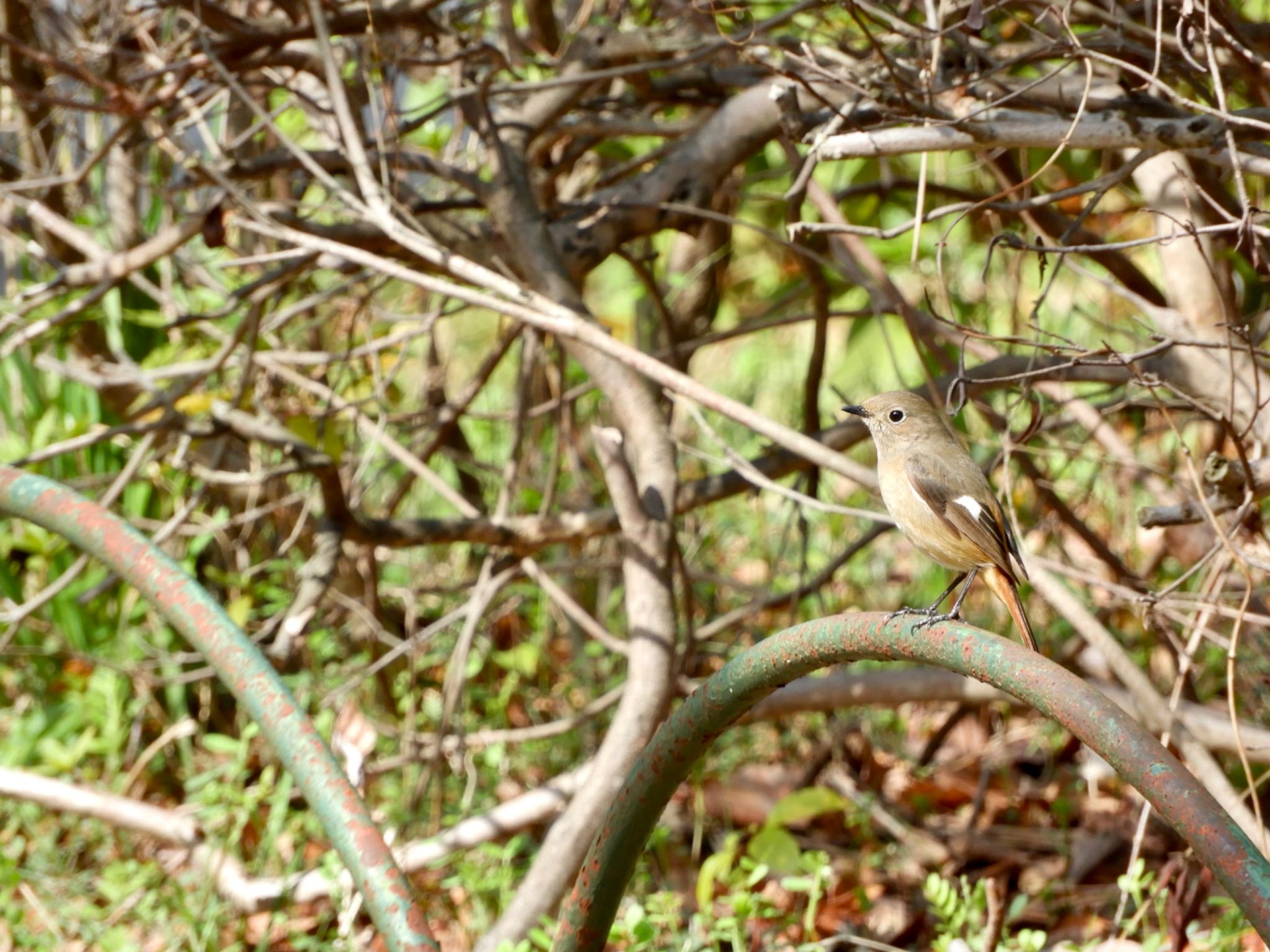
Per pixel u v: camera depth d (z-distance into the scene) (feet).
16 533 41.37
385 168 30.32
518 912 27.09
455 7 37.88
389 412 44.55
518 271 34.06
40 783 33.94
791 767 40.57
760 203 49.32
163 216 43.96
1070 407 31.60
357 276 37.68
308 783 18.52
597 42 33.58
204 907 31.19
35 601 35.96
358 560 42.52
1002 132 23.20
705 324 42.98
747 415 27.58
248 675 19.27
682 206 31.78
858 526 46.80
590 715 36.52
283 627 30.40
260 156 35.53
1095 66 27.30
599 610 43.73
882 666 41.19
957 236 48.85
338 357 38.14
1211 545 31.30
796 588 36.70
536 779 39.93
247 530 41.16
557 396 40.98
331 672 40.45
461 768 36.76
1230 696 23.75
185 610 19.89
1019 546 27.89
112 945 29.86
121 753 40.98
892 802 39.68
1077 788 39.24
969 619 42.98
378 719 41.65
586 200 34.68
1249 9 40.50
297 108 37.19
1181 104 21.68
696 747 17.93
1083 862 35.06
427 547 41.52
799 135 27.04
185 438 34.35
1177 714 27.78
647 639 29.04
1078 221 24.31
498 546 33.50
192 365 37.73
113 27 36.73
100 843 36.83
